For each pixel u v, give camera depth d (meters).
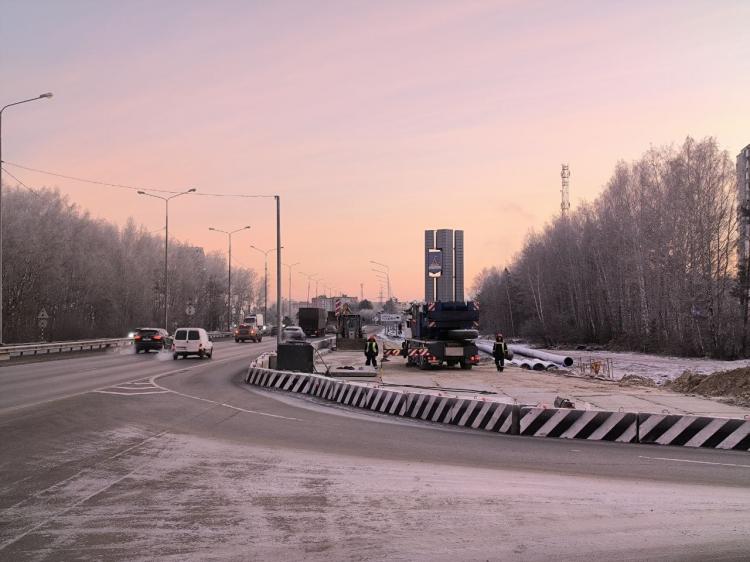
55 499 7.99
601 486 8.95
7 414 15.84
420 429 14.73
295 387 23.53
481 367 35.22
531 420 14.05
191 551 6.06
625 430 13.29
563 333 87.06
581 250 85.00
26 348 41.97
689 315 57.03
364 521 7.09
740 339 54.66
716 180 59.00
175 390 22.61
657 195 63.62
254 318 93.94
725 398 19.12
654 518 7.26
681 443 12.86
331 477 9.37
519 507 7.72
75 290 81.50
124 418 15.52
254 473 9.60
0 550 6.07
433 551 6.08
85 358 40.66
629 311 72.25
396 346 58.88
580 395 20.25
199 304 122.44
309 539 6.44
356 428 14.70
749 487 8.97
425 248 103.50
